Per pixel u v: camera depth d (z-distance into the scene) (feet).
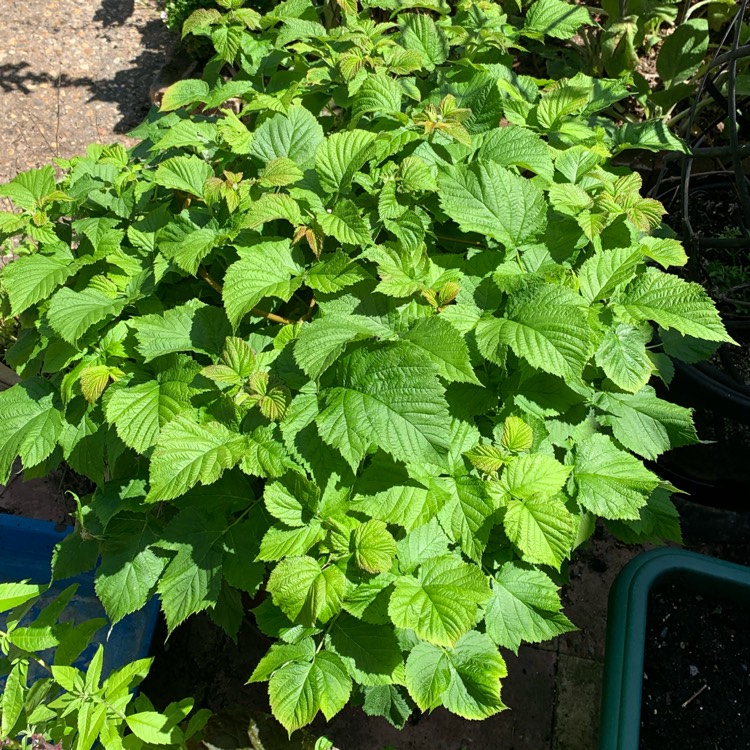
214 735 7.77
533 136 7.19
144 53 17.24
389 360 5.61
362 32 8.53
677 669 8.48
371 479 5.80
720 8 13.56
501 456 5.90
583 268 6.45
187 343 6.44
